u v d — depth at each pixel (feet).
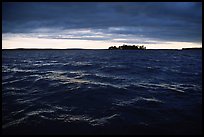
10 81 42.04
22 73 57.52
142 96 30.19
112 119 20.66
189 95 31.01
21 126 18.76
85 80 44.80
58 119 20.51
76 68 74.28
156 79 47.42
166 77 50.75
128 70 65.05
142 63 100.01
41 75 52.95
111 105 25.41
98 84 39.27
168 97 29.71
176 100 28.02
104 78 48.26
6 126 18.71
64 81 42.60
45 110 23.24
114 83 41.22
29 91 32.73
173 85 39.34
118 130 18.17
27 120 20.13
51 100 27.48
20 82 40.75
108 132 17.81
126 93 31.99
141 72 60.34
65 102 26.58
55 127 18.67
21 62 117.39
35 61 129.18
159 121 20.21
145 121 20.22
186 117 21.35
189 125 19.26
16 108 23.82
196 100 28.07
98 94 30.86
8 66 84.12
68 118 20.85
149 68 70.79
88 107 24.62
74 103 26.20
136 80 45.68
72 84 38.99
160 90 34.47
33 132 17.66
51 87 35.91
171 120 20.44
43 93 31.32
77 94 30.66
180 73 58.90
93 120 20.38
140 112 22.86
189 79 47.39
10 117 20.90
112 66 78.69
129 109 23.86
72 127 18.71
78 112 22.76
